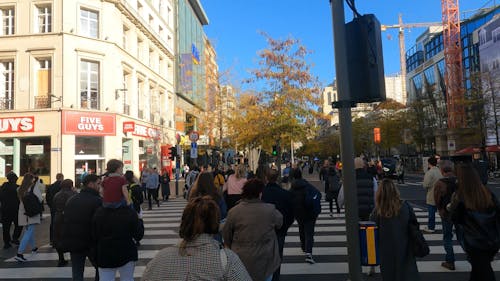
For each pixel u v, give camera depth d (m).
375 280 6.41
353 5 4.37
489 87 39.94
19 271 7.62
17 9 28.61
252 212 4.39
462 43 62.97
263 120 25.00
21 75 28.25
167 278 2.29
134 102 34.69
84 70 29.33
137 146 35.00
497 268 7.00
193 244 2.39
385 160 36.06
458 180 4.96
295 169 7.86
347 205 4.30
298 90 24.09
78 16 28.86
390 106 58.00
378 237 5.30
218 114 34.34
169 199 22.25
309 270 7.11
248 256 4.24
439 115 52.03
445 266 7.03
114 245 4.79
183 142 47.75
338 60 4.32
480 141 46.75
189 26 54.59
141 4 37.53
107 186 4.98
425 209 15.06
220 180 13.13
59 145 27.48
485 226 4.74
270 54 24.03
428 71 77.06
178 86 48.12
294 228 11.49
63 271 7.58
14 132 27.84
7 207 9.90
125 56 32.97
